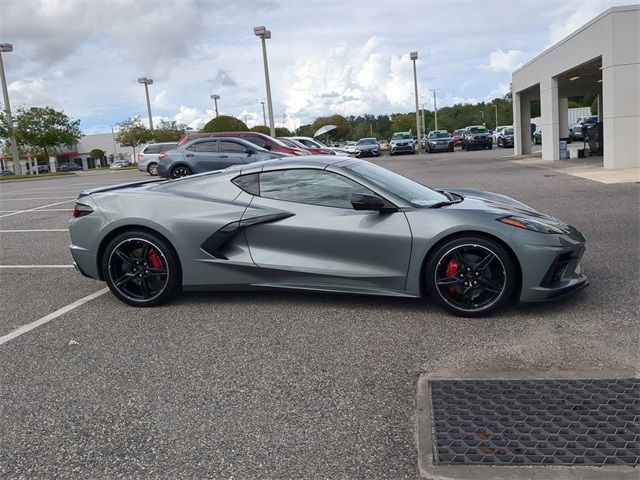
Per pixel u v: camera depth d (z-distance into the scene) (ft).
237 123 133.59
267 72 98.53
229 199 16.66
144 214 16.70
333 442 9.54
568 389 10.71
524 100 89.61
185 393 11.53
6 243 29.81
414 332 14.16
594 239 23.54
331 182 16.05
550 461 8.56
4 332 15.69
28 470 9.16
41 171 248.32
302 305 16.60
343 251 15.55
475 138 125.18
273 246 16.10
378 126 347.56
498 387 10.96
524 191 40.81
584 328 13.80
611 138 51.52
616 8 49.52
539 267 14.39
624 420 9.53
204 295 18.03
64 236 31.09
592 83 79.15
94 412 10.93
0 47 116.78
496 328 14.15
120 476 8.89
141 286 17.08
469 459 8.72
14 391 11.98
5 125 126.62
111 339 14.73
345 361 12.69
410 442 9.43
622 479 8.08
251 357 13.15
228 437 9.86
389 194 15.58
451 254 14.85
